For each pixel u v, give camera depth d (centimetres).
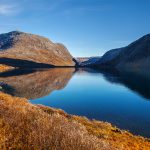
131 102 5116
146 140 1931
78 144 720
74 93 6475
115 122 3391
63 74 14038
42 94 6169
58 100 5328
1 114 925
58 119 1042
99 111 4147
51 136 738
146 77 11838
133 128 3078
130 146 1538
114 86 8106
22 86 7538
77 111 4144
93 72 16700
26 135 751
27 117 928
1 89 6462
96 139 879
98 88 7606
